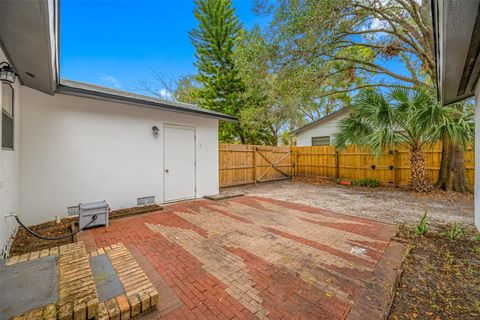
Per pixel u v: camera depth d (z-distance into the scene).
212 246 3.21
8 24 2.09
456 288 2.21
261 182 9.98
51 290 1.67
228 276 2.43
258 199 6.54
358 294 2.11
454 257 2.80
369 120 6.57
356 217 4.64
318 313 1.87
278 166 10.95
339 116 11.57
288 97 8.08
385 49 6.77
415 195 6.79
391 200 6.25
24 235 3.54
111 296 1.83
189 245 3.24
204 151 6.82
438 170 7.57
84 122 4.57
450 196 6.48
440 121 5.62
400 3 6.01
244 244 3.27
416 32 6.31
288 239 3.46
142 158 5.43
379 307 1.93
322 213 4.98
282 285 2.26
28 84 3.79
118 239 3.46
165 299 2.04
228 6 11.78
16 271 1.92
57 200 4.27
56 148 4.25
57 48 2.83
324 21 5.18
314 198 6.69
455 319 1.81
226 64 12.33
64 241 3.39
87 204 3.93
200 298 2.06
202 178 6.77
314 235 3.62
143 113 5.45
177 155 6.14
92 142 4.68
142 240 3.42
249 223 4.26
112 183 4.95
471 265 2.61
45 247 3.18
